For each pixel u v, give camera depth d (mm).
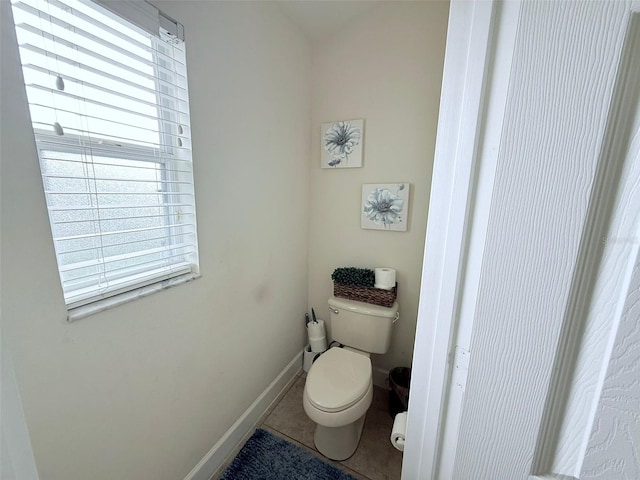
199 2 980
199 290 1103
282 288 1711
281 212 1611
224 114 1141
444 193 431
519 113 332
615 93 281
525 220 344
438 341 470
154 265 975
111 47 775
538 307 349
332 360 1501
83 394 760
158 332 953
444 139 421
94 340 772
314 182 1885
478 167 386
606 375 318
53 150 699
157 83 928
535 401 368
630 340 299
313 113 1815
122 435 871
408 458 561
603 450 332
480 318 398
